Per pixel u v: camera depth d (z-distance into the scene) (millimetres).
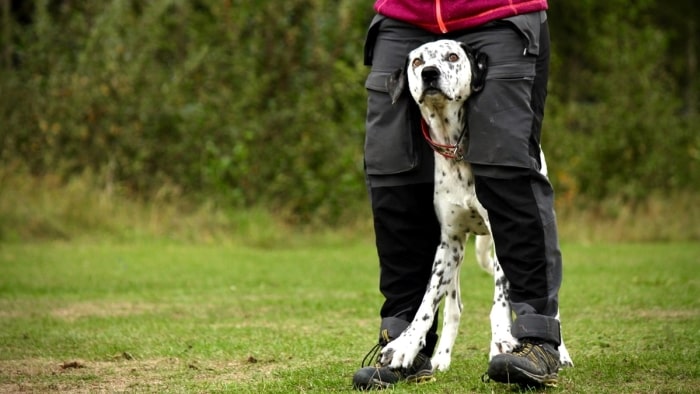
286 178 19109
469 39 5793
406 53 5930
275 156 19156
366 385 5848
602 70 25234
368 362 6816
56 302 10922
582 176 22203
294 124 19266
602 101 24062
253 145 19125
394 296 6102
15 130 18781
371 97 5973
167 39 20000
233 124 19047
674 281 12086
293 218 19141
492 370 5586
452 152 5863
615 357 6906
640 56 23719
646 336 7895
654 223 20266
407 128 5871
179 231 17656
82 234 17234
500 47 5688
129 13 19469
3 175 18000
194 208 18547
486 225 5973
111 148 18875
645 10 28516
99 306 10602
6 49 19922
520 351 5727
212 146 18781
